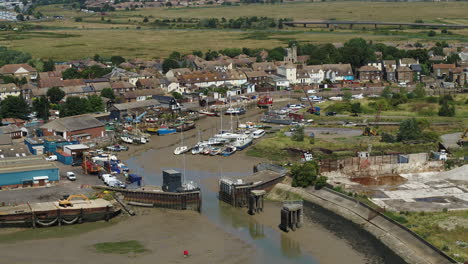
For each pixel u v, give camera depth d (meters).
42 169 158.12
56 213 133.38
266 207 146.62
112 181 156.62
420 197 146.25
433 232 122.25
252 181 155.00
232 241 124.56
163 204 145.75
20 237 127.31
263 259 115.62
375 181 160.12
